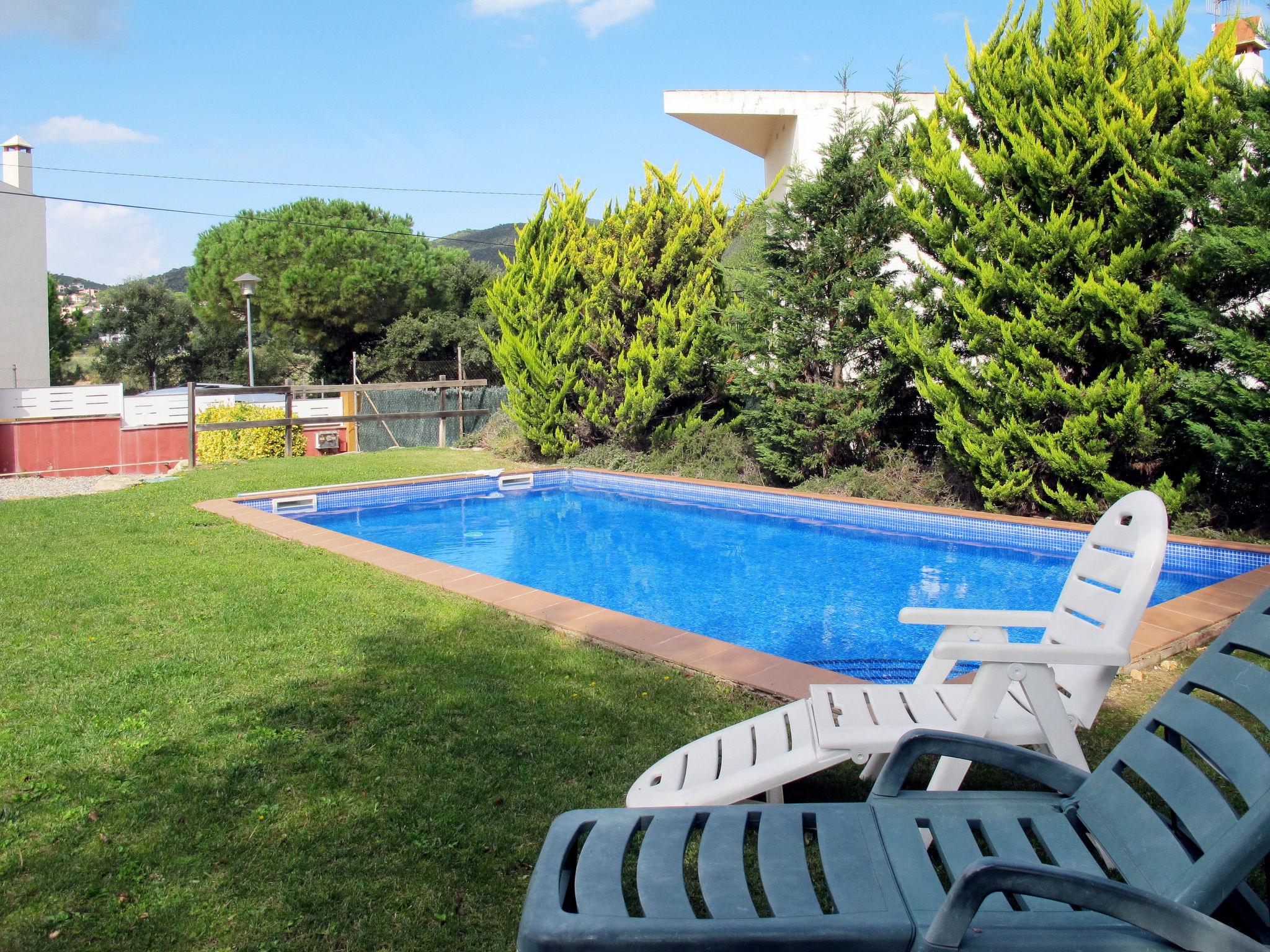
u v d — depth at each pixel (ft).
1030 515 31.81
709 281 46.65
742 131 56.59
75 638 16.99
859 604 25.17
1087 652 8.81
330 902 8.48
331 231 114.11
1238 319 24.85
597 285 47.88
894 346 33.14
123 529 29.35
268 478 45.60
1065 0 28.22
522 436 55.31
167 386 136.36
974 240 30.07
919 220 31.71
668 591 27.04
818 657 20.24
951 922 5.60
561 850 6.99
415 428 71.77
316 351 124.16
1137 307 26.45
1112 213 28.19
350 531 38.14
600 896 6.33
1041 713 8.85
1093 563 10.59
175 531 29.17
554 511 42.63
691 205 47.34
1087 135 27.63
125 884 8.75
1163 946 5.76
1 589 20.90
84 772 11.19
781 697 13.65
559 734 12.37
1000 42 30.50
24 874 8.92
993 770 11.32
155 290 139.33
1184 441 27.66
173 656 15.85
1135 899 5.52
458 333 116.26
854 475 38.17
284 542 27.45
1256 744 6.38
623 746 12.00
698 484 42.68
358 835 9.67
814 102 50.72
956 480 35.17
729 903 6.25
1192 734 7.01
